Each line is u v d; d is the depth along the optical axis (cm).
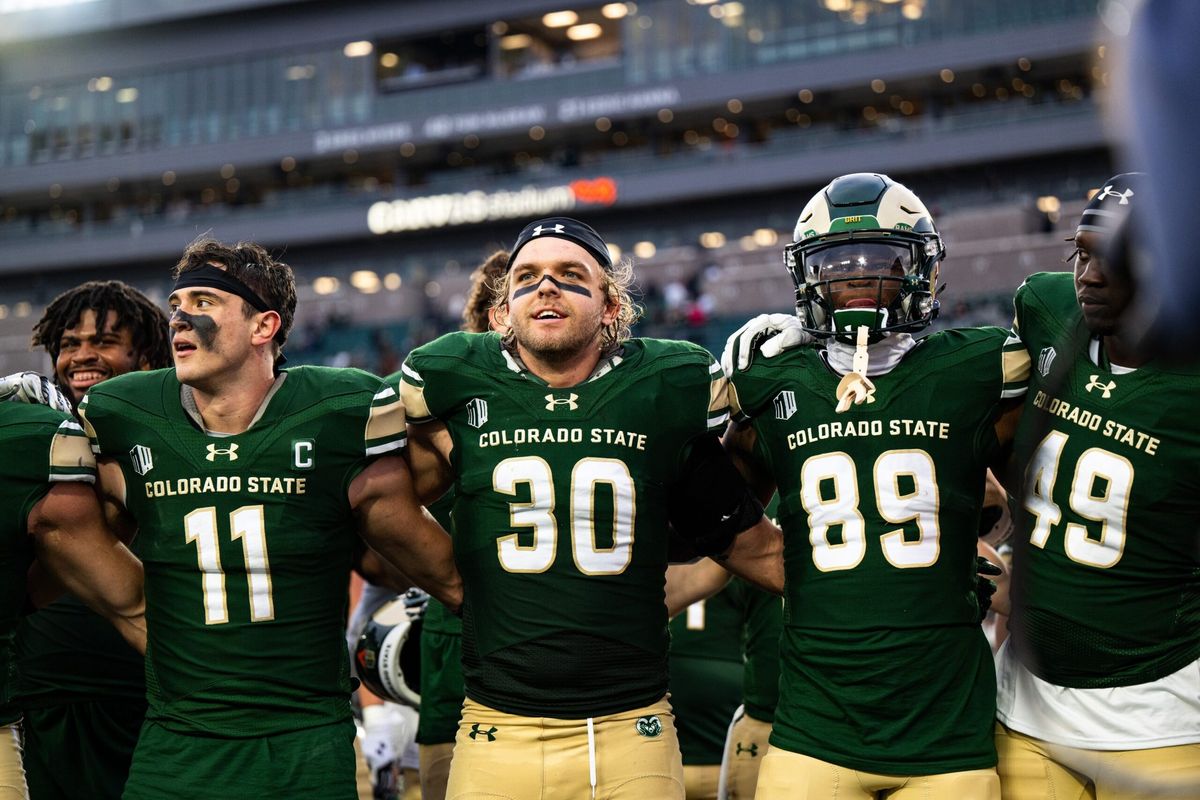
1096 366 310
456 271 3788
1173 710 305
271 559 319
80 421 337
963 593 317
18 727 348
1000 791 313
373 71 3891
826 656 313
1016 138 3156
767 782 316
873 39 3366
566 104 3669
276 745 316
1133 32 91
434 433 335
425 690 434
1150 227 92
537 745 312
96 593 340
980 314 2545
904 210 324
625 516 316
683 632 488
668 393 324
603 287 326
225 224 3916
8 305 4194
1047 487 312
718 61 3531
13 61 4225
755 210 3512
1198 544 295
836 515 318
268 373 331
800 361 333
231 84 4034
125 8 4075
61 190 4216
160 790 312
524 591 313
